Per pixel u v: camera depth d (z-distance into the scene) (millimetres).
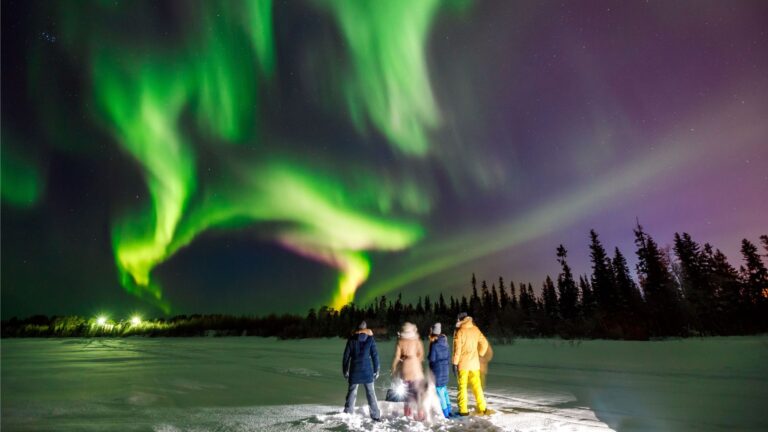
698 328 29672
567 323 32781
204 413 6945
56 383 10906
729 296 38594
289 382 11055
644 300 42688
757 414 6367
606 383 9562
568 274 60188
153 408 7418
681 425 5801
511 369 12492
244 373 13188
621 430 5578
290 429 5828
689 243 50312
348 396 6676
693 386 8859
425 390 6891
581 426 5793
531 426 5820
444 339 6930
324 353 22156
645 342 22281
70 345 35906
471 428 5762
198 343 38938
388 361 17234
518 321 36125
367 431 5676
